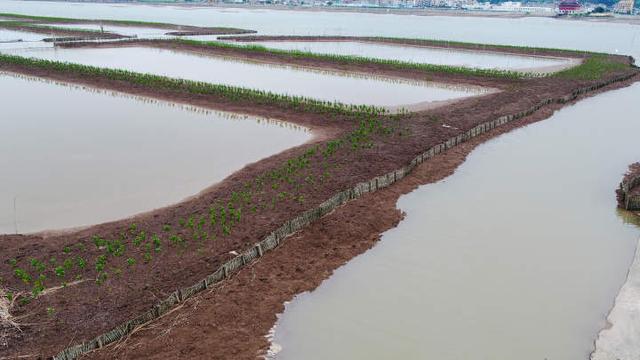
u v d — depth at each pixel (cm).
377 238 1753
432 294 1449
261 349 1218
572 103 3797
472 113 3284
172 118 3109
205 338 1228
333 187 2056
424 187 2194
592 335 1280
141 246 1576
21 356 1121
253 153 2500
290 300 1412
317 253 1634
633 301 1407
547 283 1504
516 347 1245
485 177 2309
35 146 2514
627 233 1811
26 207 1859
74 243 1592
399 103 3634
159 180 2130
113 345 1188
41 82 4144
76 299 1317
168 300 1312
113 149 2503
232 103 3447
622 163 2506
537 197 2103
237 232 1673
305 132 2875
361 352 1227
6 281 1388
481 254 1658
